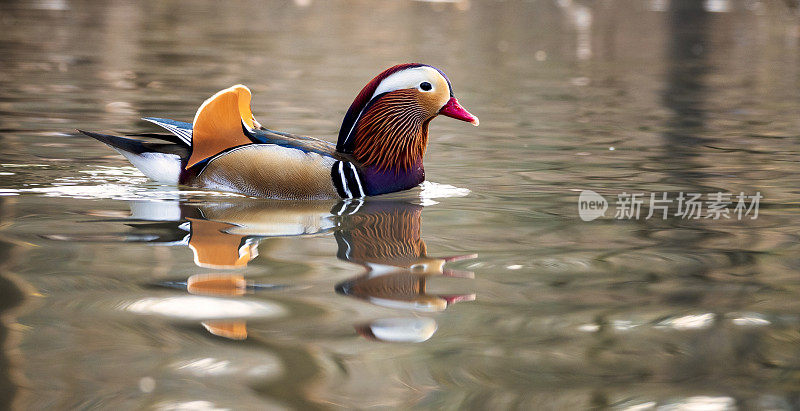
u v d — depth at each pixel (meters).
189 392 4.95
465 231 9.01
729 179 12.08
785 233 9.12
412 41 38.41
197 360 5.39
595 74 27.67
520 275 7.43
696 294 6.98
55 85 21.03
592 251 8.29
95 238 8.27
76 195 10.21
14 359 5.34
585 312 6.49
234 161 10.39
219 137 10.45
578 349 5.75
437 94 10.92
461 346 5.75
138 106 18.22
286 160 10.27
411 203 10.38
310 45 34.88
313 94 21.00
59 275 7.05
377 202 10.38
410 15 55.94
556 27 49.53
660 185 11.65
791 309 6.62
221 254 7.79
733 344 5.89
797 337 6.03
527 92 22.86
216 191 10.50
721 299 6.86
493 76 26.61
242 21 46.91
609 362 5.54
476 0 71.38
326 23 47.72
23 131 14.75
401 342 5.78
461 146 14.88
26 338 5.68
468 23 51.06
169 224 8.91
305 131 15.59
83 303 6.38
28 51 28.33
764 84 25.36
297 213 9.61
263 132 10.73
